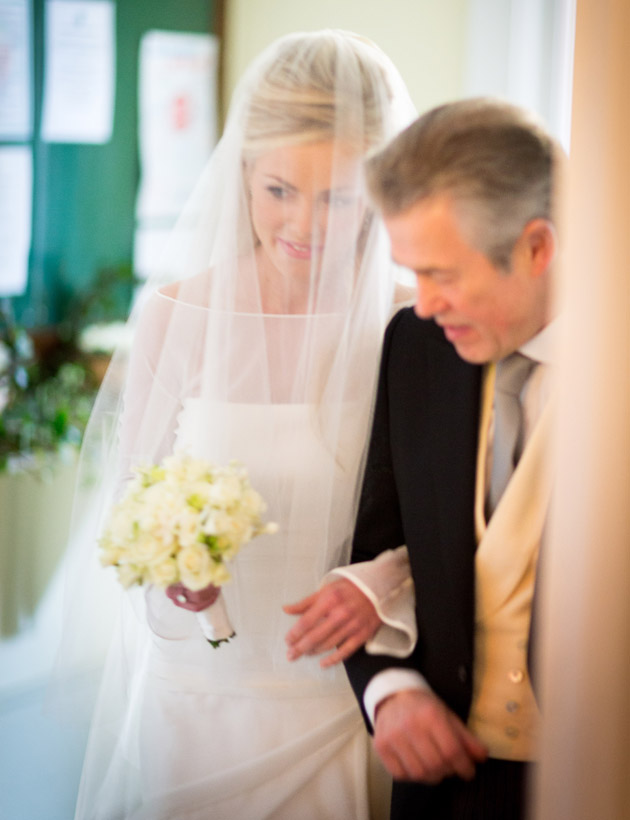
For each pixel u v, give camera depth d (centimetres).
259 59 152
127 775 171
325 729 160
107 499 174
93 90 402
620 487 99
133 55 410
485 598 130
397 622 134
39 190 394
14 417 347
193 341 160
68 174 402
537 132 112
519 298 115
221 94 431
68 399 367
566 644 102
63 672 177
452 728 124
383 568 140
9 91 378
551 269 114
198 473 135
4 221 384
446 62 404
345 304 154
